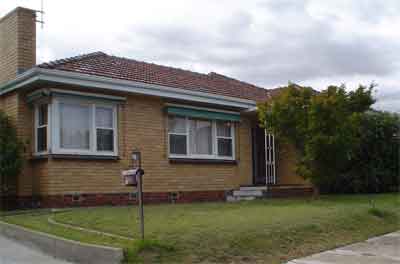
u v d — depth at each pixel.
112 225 9.01
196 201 15.97
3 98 14.13
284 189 16.78
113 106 14.30
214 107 16.95
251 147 18.42
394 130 18.56
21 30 13.59
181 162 15.75
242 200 15.93
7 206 12.91
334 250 8.67
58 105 13.05
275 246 8.30
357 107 15.27
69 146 13.24
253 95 18.83
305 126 14.53
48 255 8.25
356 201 14.24
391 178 18.44
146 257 7.17
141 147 14.76
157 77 16.05
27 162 13.33
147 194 14.72
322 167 14.87
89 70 13.87
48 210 11.99
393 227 11.02
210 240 7.89
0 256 8.17
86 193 13.28
